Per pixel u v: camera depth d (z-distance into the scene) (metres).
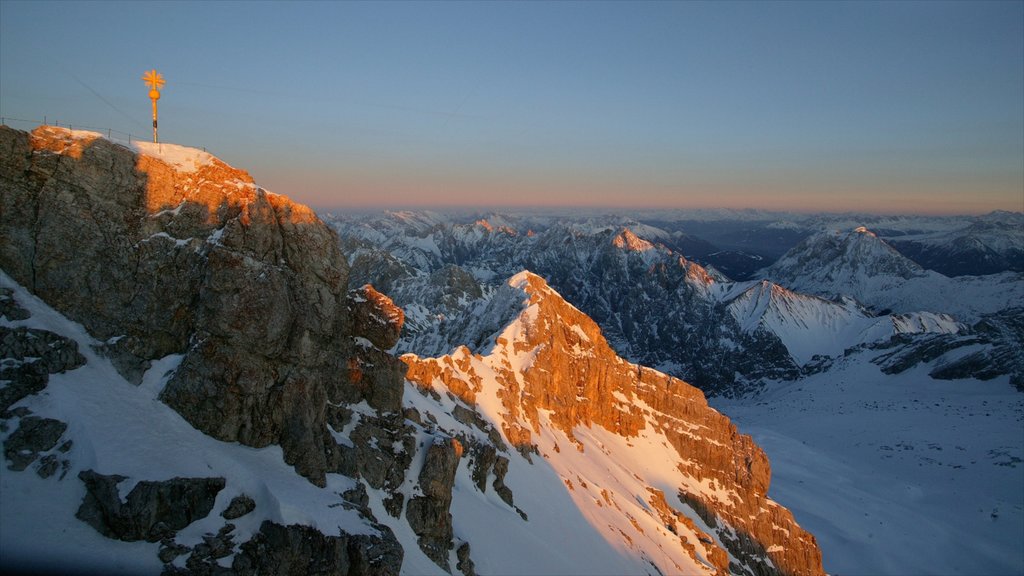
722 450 166.75
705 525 143.25
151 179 48.19
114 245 45.72
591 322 181.88
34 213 43.81
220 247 47.44
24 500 35.06
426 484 61.12
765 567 147.75
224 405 45.09
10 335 40.12
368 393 63.34
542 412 136.62
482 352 154.62
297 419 48.09
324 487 47.47
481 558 65.75
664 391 177.12
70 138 45.75
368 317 64.56
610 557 89.81
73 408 39.59
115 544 35.66
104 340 44.41
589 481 117.31
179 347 46.59
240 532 39.66
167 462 39.91
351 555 41.94
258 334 47.19
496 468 87.50
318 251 53.69
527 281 183.00
